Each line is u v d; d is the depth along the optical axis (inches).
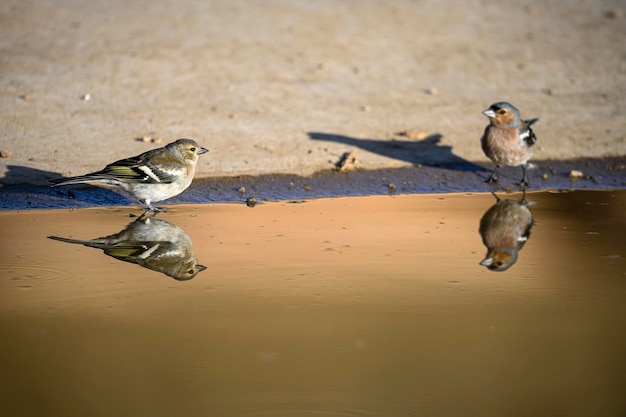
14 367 301.0
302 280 394.6
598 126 687.1
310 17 920.3
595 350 327.6
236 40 840.3
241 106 690.8
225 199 525.0
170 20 889.5
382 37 869.8
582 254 440.8
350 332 337.4
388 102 719.1
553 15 963.3
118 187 483.8
